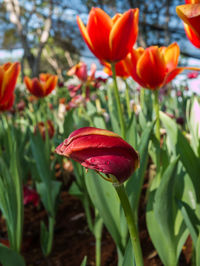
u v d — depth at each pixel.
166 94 0.96
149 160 0.66
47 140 0.51
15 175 0.33
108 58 0.29
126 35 0.28
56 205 0.47
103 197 0.27
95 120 0.38
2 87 0.33
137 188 0.26
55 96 1.32
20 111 0.99
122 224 0.27
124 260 0.19
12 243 0.33
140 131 0.56
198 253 0.21
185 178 0.27
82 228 0.50
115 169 0.15
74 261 0.40
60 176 0.74
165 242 0.27
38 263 0.41
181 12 0.19
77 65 0.67
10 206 0.33
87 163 0.15
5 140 0.54
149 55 0.28
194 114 0.30
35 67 2.81
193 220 0.25
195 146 0.30
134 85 1.06
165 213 0.25
